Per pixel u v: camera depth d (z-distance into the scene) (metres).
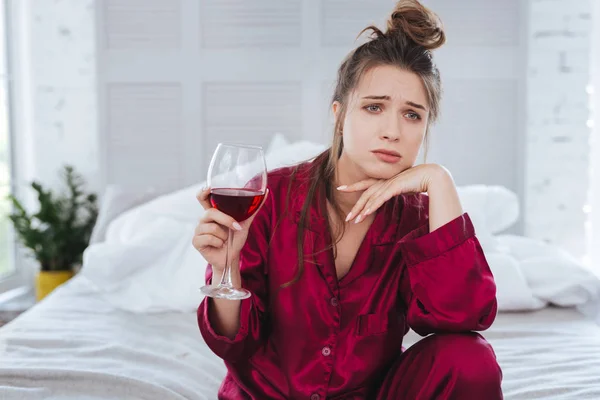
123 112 3.49
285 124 3.45
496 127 3.40
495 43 3.38
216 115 3.47
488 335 2.03
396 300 1.35
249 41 3.43
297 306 1.30
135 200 3.11
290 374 1.30
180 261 2.41
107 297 2.33
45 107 3.77
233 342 1.22
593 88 3.54
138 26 3.46
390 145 1.24
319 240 1.31
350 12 3.39
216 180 1.12
